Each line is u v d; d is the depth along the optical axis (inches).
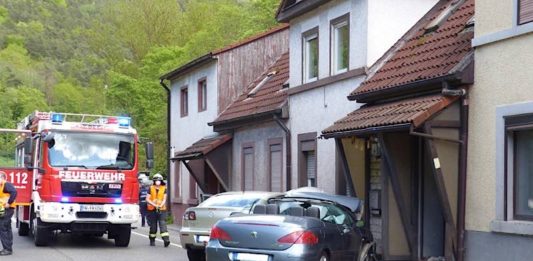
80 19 4318.4
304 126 813.2
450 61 555.5
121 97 1946.4
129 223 746.2
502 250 493.0
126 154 752.3
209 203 605.0
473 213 522.9
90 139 742.5
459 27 608.4
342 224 502.6
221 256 459.5
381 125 551.2
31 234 863.7
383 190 613.0
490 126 509.0
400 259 612.7
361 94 647.8
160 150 1706.4
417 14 708.0
